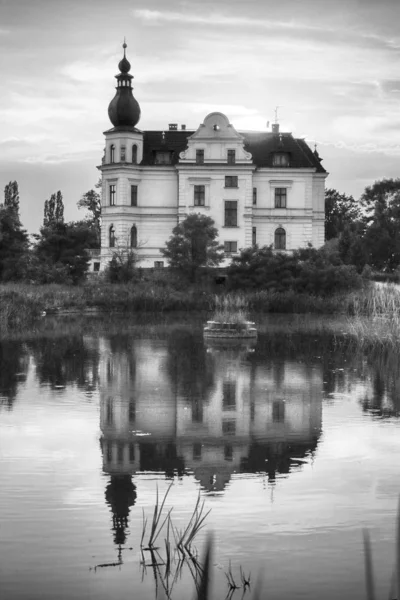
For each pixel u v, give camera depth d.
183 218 90.62
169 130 95.19
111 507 13.66
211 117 90.50
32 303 52.88
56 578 11.23
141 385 25.41
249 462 16.36
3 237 72.75
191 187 90.69
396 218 128.88
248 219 91.06
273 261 68.19
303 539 12.43
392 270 120.44
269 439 18.23
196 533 12.67
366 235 126.25
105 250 92.38
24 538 12.43
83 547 12.16
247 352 34.50
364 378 27.12
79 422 19.80
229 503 13.90
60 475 15.31
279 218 92.44
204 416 20.72
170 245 71.88
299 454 16.94
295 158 93.19
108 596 10.79
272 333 43.56
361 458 16.58
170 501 13.98
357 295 62.03
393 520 13.12
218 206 91.06
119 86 92.88
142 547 12.19
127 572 11.44
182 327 47.47
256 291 66.88
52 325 47.78
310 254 70.44
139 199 91.69
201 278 71.50
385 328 42.69
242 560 11.77
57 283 72.38
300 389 24.83
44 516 13.24
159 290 65.88
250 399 23.08
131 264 73.62
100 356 32.75
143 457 16.67
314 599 10.71
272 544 12.27
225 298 62.41
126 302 62.03
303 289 66.56
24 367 29.22
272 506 13.76
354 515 13.34
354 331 42.38
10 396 23.25
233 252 91.06
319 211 94.81
